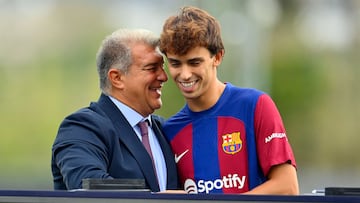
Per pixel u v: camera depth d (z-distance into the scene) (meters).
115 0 77.81
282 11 76.94
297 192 13.92
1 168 73.19
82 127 13.94
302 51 78.06
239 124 14.19
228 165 14.22
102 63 14.80
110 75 14.69
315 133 77.19
